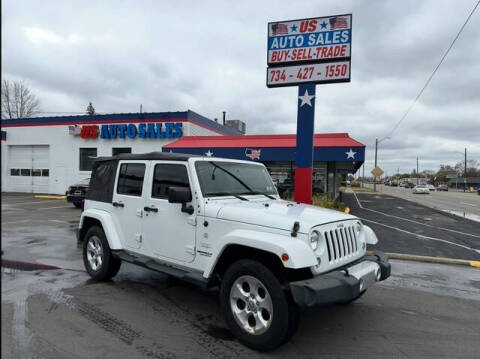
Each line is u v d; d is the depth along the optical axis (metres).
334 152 13.62
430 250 8.16
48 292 4.74
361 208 19.39
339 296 3.08
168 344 3.40
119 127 20.77
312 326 3.95
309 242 3.20
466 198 36.41
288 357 3.22
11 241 8.12
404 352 3.38
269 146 14.90
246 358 3.17
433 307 4.62
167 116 19.91
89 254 5.39
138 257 4.60
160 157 4.43
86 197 5.66
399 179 145.50
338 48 8.98
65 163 22.42
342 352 3.35
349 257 3.71
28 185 23.72
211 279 3.67
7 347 3.21
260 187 4.79
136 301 4.50
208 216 3.79
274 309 3.15
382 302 4.77
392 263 7.08
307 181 9.39
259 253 3.51
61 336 3.48
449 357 3.31
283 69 9.48
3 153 24.05
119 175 5.02
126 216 4.79
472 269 6.71
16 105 39.47
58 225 10.52
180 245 4.06
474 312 4.48
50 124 22.75
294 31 9.31
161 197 4.32
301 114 9.40
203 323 3.90
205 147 16.05
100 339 3.45
